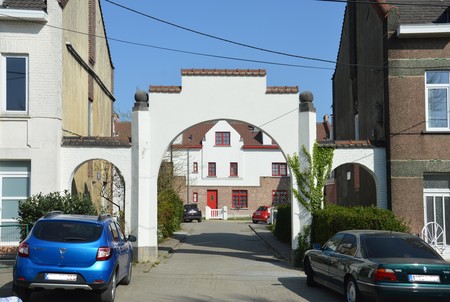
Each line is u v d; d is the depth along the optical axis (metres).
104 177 24.02
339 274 10.40
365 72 20.98
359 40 22.12
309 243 16.53
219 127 56.84
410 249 9.91
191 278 13.66
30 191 16.38
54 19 16.75
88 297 10.70
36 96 16.53
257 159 56.56
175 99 17.30
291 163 17.02
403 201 16.91
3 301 6.13
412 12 18.30
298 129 17.16
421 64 17.30
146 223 16.80
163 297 10.94
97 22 23.84
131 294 11.23
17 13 16.27
